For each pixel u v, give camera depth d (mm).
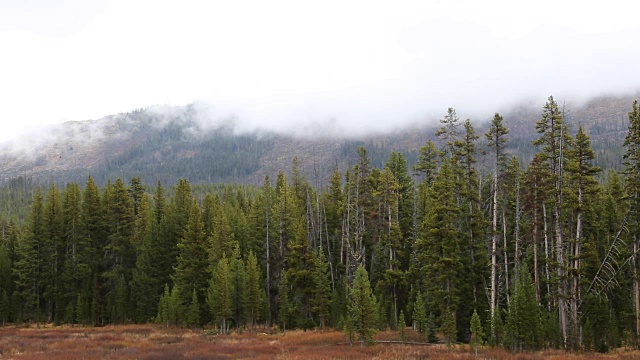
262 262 68812
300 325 59094
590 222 49844
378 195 60375
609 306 48062
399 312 58906
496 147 43344
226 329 59812
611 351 39344
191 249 66625
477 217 48188
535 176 43812
